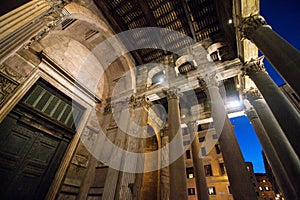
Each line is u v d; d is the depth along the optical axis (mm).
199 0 9570
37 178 6922
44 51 7594
